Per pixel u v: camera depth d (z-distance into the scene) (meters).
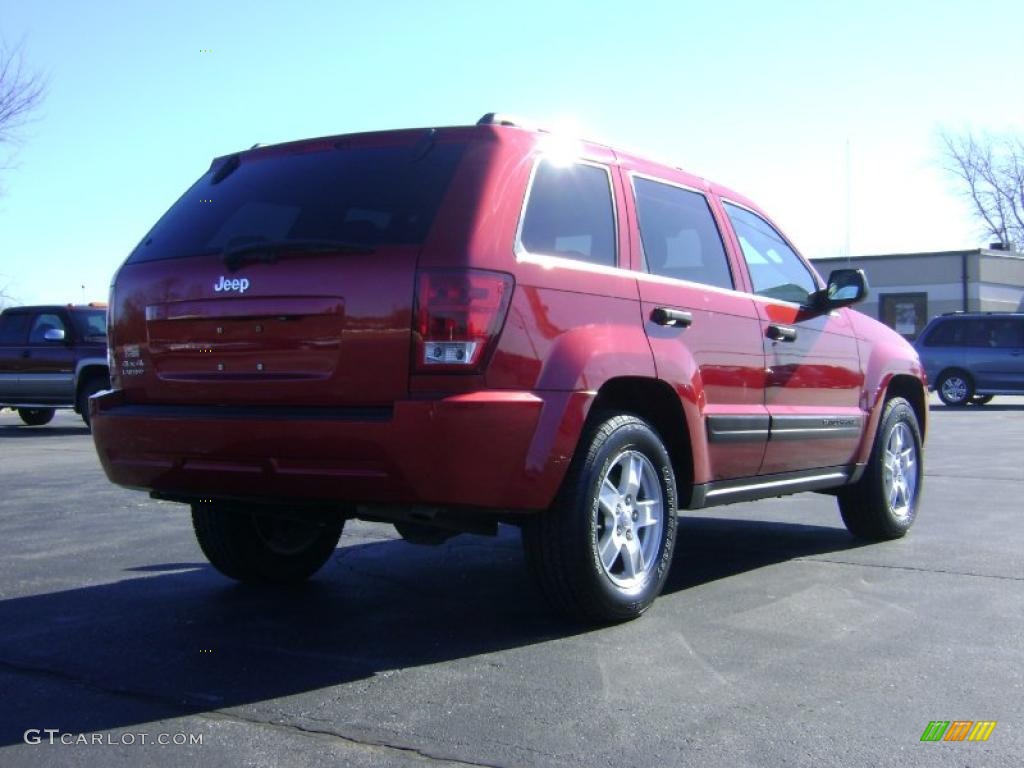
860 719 3.45
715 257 5.39
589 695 3.67
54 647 4.29
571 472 4.26
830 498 8.73
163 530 7.02
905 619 4.65
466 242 3.92
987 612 4.76
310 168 4.50
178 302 4.38
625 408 4.76
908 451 6.82
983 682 3.80
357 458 3.88
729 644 4.27
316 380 4.01
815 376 5.89
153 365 4.48
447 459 3.81
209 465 4.21
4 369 16.17
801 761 3.12
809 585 5.34
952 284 33.53
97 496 8.68
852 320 6.52
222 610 4.91
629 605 4.50
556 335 4.15
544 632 4.48
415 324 3.85
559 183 4.45
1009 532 6.80
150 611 4.89
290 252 4.12
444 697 3.67
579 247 4.47
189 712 3.55
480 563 5.98
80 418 20.23
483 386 3.88
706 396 4.95
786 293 5.98
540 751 3.20
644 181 5.02
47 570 5.77
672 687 3.75
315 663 4.07
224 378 4.26
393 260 3.93
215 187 4.76
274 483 4.09
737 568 5.78
